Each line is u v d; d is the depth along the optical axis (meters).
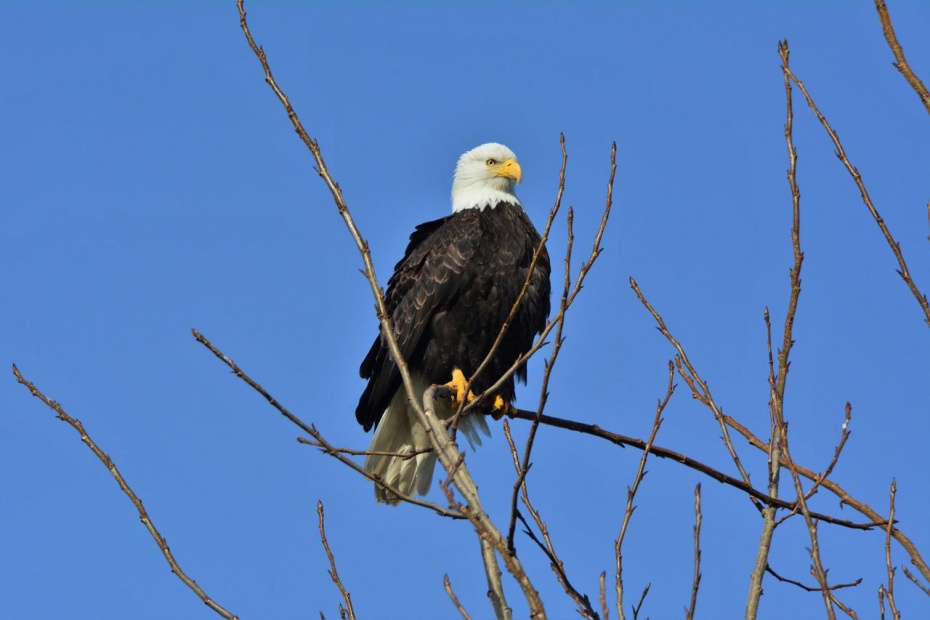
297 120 9.89
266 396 9.33
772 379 9.43
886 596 8.35
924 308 8.69
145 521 9.51
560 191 9.09
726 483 11.22
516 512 8.43
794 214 9.37
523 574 7.13
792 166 9.38
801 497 8.60
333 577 9.12
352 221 9.52
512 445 10.04
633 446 11.95
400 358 9.23
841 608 8.80
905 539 9.77
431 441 8.91
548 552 9.21
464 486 8.30
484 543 8.69
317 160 9.74
